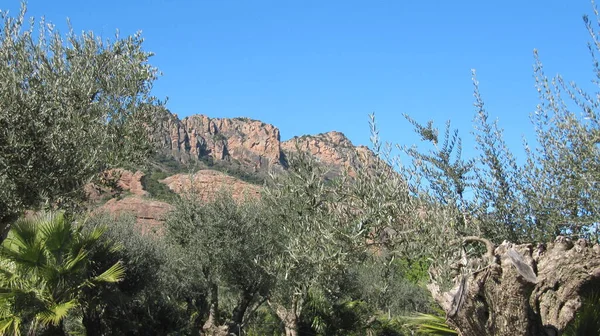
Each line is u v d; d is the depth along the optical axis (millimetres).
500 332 5219
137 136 9828
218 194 18438
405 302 19875
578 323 5418
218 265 17312
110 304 16188
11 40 8977
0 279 12391
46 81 8875
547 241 6477
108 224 17578
